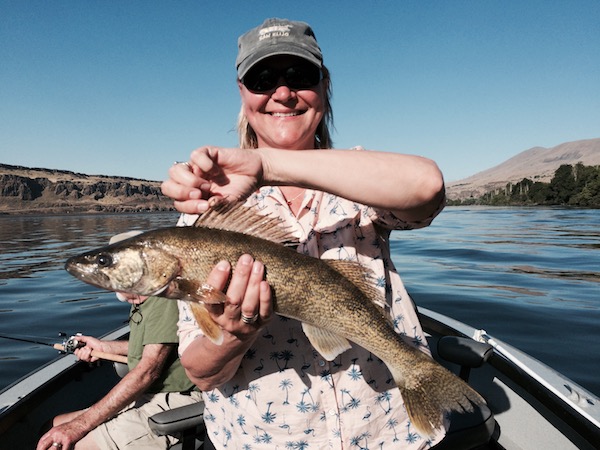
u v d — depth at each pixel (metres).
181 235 0.74
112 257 0.75
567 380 1.22
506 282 4.00
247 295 0.63
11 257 7.02
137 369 1.25
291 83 0.84
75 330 2.91
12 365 2.34
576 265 4.96
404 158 0.61
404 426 0.82
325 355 0.73
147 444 1.23
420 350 0.83
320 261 0.75
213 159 0.58
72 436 1.19
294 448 0.78
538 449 1.16
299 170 0.60
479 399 0.72
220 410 0.85
